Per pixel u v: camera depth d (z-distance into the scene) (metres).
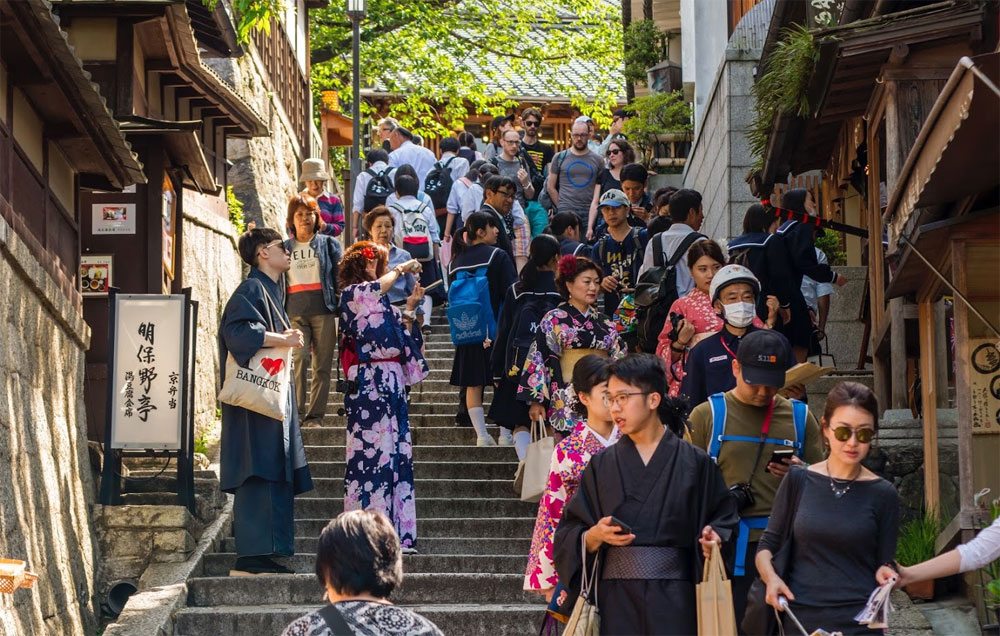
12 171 8.40
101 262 10.70
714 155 15.65
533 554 5.89
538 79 32.31
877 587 5.16
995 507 7.08
